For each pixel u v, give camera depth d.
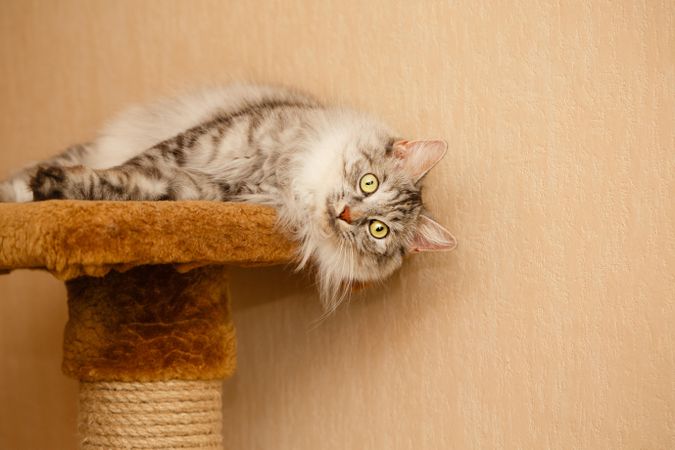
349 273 0.93
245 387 1.06
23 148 1.24
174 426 0.87
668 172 0.86
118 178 0.87
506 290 0.93
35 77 1.23
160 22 1.14
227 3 1.09
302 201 0.91
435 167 0.97
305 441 1.03
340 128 0.94
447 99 0.96
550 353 0.91
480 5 0.95
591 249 0.90
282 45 1.06
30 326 1.21
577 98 0.90
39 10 1.22
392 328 0.99
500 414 0.94
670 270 0.86
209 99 1.02
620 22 0.88
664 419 0.86
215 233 0.82
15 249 0.76
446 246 0.92
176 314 0.88
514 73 0.93
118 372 0.86
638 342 0.88
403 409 0.98
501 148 0.94
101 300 0.87
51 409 1.19
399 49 0.99
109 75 1.17
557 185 0.91
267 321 1.05
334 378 1.01
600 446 0.89
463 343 0.95
